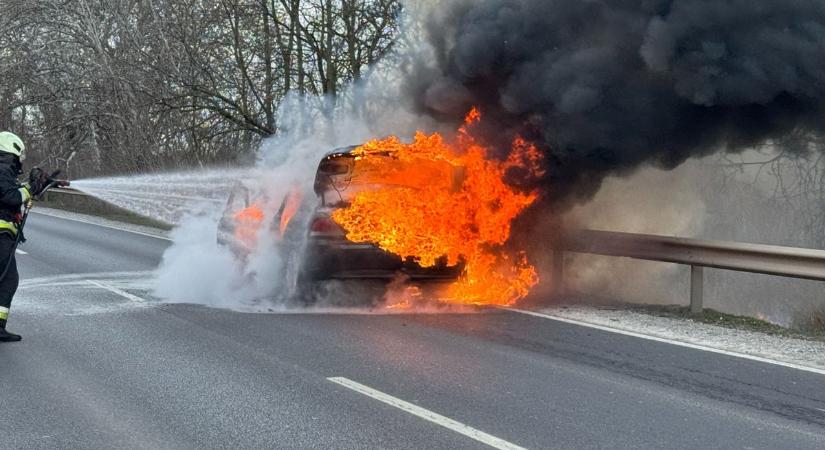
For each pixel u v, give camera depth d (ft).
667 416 17.69
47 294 34.50
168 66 80.02
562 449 15.64
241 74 79.10
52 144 115.75
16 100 110.83
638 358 22.86
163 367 21.95
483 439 16.20
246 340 25.27
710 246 29.04
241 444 15.96
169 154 86.22
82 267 43.60
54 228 70.85
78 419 17.53
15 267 25.58
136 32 87.35
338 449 15.67
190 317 29.22
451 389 19.74
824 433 16.62
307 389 19.77
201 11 79.66
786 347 24.40
